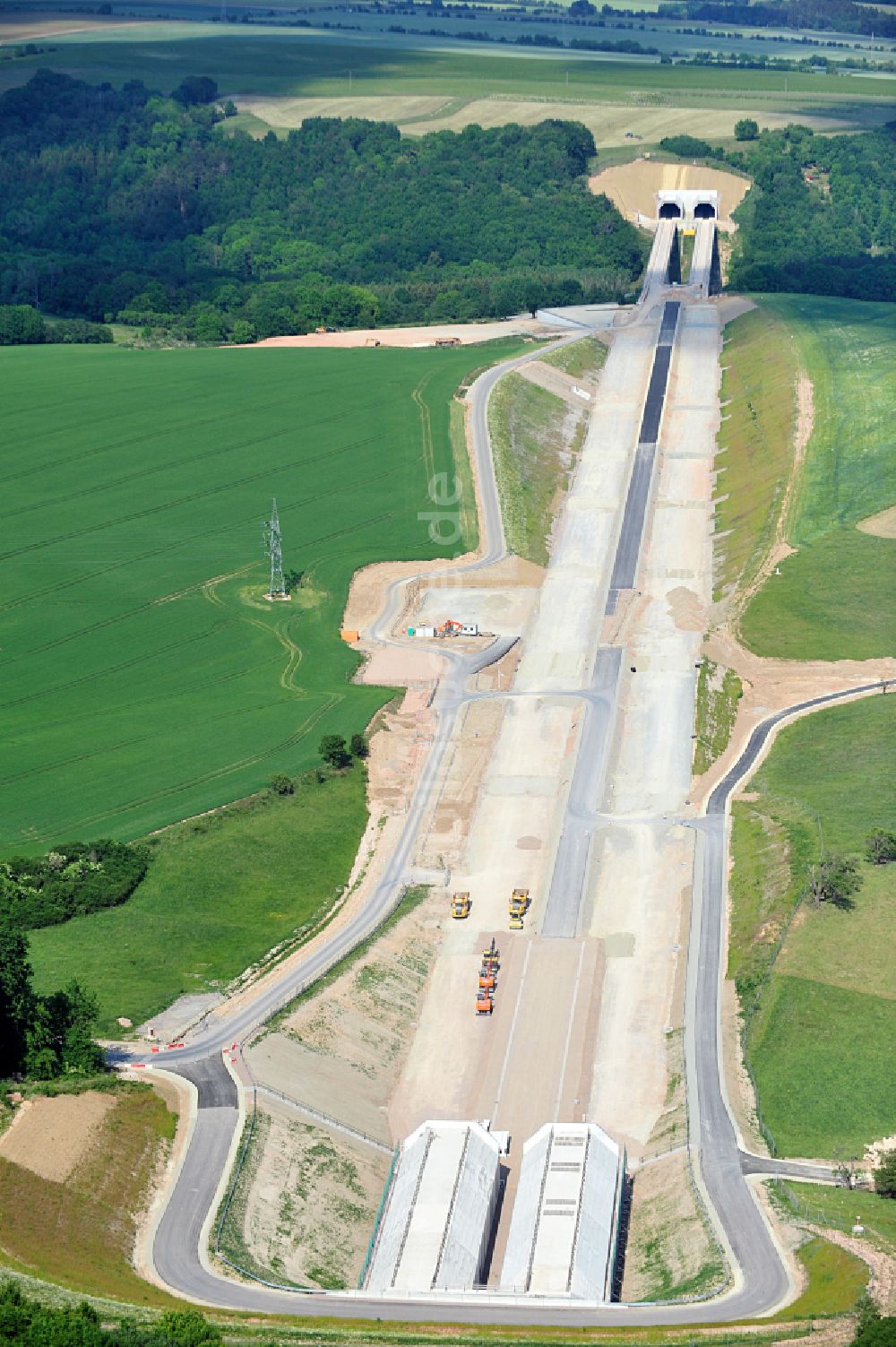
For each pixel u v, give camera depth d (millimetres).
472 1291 155250
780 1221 165375
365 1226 173250
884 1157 173500
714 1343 144000
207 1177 170750
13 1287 143750
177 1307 150000
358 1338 145125
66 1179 164250
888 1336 137875
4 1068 181500
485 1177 173000
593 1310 152250
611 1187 171250
